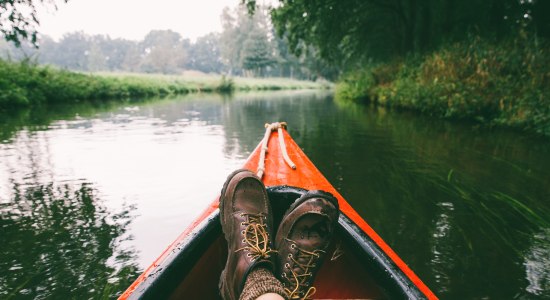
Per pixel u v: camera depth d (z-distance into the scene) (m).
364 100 16.42
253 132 7.01
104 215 2.91
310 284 1.33
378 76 15.50
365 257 1.27
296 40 19.08
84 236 2.55
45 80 14.59
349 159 4.74
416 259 2.30
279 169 2.31
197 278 1.38
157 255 2.30
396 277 1.13
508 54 8.29
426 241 2.52
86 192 3.43
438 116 8.80
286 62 90.25
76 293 1.91
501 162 4.48
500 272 2.16
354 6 17.84
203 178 3.87
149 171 4.12
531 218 2.87
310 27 18.19
